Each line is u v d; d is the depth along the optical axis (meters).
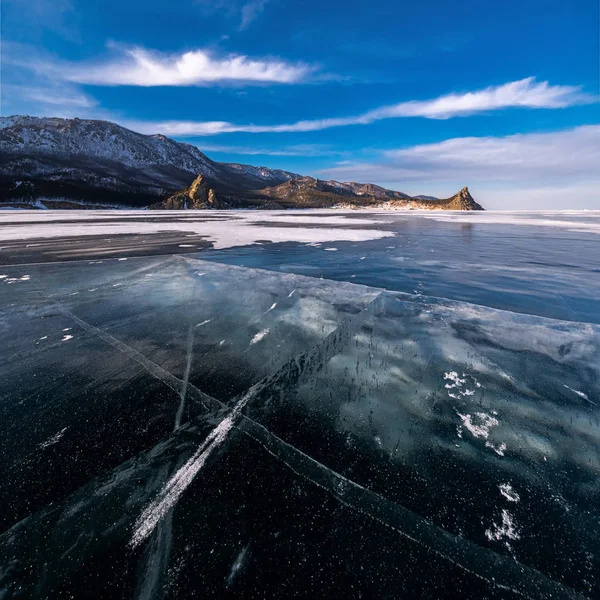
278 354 3.73
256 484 2.01
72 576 1.53
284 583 1.52
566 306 5.59
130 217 35.56
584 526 1.79
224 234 17.14
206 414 2.65
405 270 8.49
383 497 1.94
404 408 2.77
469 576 1.56
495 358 3.69
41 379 3.14
